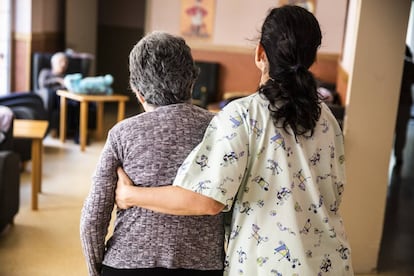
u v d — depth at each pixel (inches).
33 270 128.1
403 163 259.8
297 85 57.1
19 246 140.9
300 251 58.3
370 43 123.4
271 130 57.9
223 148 56.6
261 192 58.4
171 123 60.8
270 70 58.8
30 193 183.6
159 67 60.8
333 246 60.9
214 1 286.2
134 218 60.2
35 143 164.9
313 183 59.4
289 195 58.2
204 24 288.7
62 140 253.9
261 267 58.5
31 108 225.3
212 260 61.7
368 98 126.0
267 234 58.5
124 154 60.7
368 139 127.7
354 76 124.8
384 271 137.2
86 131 248.8
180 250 60.1
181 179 56.2
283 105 57.4
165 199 56.9
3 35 282.4
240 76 289.6
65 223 158.4
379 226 132.6
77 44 327.6
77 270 129.6
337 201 63.9
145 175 59.7
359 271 134.8
